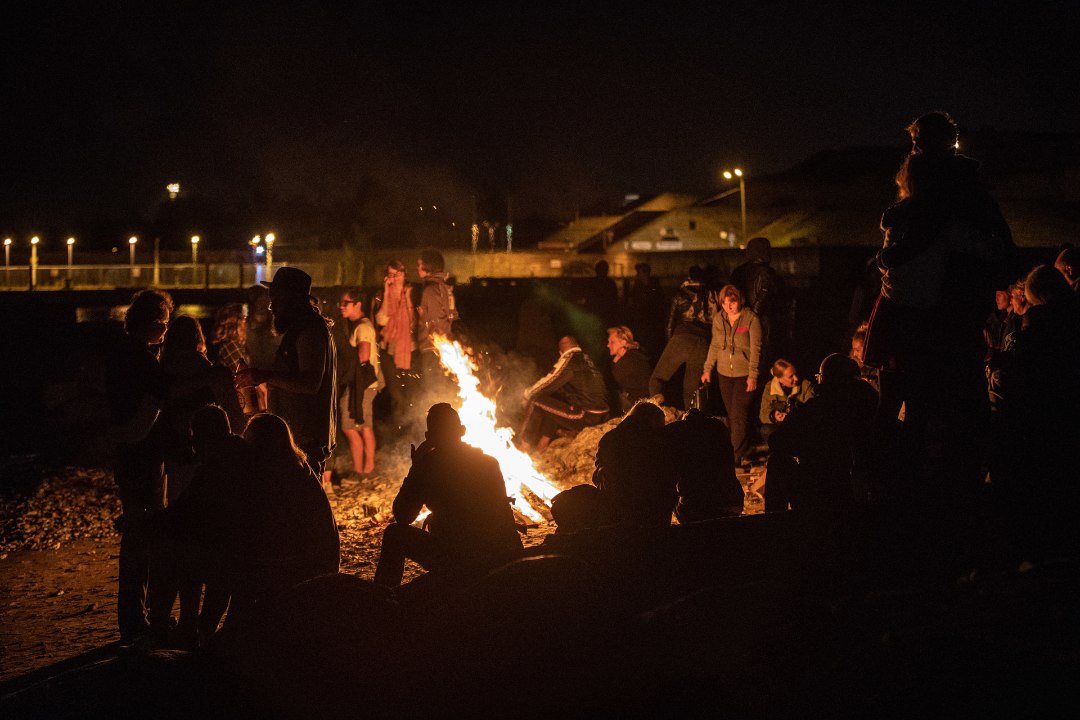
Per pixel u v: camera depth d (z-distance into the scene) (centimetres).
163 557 556
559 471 1075
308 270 3812
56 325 2538
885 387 505
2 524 1070
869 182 6688
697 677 349
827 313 1881
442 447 562
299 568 536
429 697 397
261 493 533
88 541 1006
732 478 637
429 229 4716
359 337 1194
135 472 617
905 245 468
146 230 6494
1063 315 478
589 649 382
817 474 598
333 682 415
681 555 461
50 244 6084
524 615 403
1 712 415
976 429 473
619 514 616
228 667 427
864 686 298
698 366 1198
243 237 6112
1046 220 5019
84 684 427
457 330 1322
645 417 632
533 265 5134
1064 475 459
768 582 403
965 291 465
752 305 1097
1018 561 430
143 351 616
